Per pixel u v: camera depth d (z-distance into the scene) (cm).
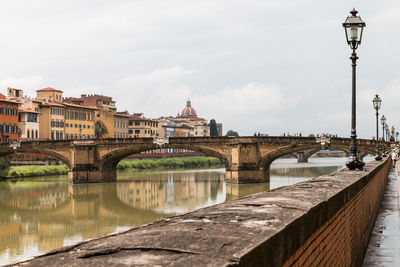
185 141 10900
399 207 2730
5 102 14238
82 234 5431
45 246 4800
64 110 16850
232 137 10681
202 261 414
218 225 566
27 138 15212
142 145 11038
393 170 6197
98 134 18838
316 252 752
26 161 13912
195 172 14675
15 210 7125
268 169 10850
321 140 10331
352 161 2323
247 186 9838
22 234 5434
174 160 18338
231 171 10625
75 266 395
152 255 432
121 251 446
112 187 10075
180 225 569
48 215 6719
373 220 2136
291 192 961
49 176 12912
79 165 11112
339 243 1012
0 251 4575
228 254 436
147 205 7569
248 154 10469
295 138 10475
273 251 513
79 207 7406
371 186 2069
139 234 519
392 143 10144
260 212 663
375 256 1536
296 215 637
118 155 11250
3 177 11825
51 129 16162
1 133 13988
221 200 8006
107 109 19500
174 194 8844
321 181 1327
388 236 1877
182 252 442
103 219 6419
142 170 15800
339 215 1015
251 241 482
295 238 608
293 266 601
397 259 1480
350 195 1225
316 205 748
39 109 16212
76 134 17500
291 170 15025
